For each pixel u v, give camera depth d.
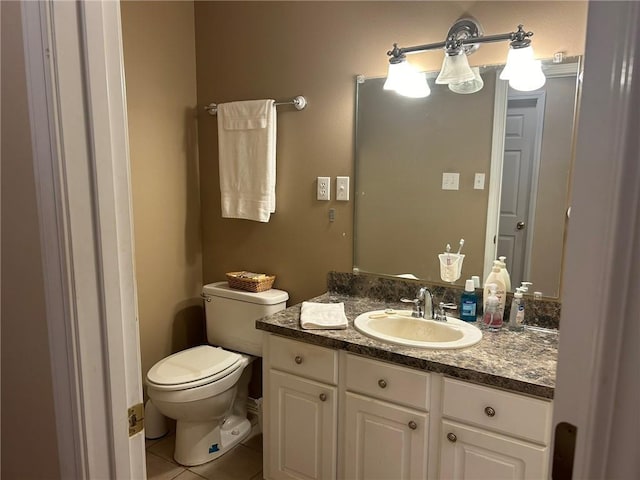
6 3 0.76
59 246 0.74
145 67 2.37
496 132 1.86
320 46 2.23
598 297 0.49
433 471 1.58
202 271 2.77
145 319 2.48
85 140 0.74
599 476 0.51
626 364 0.49
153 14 2.38
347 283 2.28
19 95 0.77
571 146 1.72
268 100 2.33
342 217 2.28
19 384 0.92
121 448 0.84
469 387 1.46
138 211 2.40
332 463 1.80
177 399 2.04
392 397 1.62
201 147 2.68
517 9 1.76
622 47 0.45
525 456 1.39
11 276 0.87
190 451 2.24
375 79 2.10
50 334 0.78
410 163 2.07
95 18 0.73
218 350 2.37
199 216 2.74
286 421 1.91
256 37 2.41
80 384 0.78
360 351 1.65
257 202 2.39
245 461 2.28
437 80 1.86
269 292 2.43
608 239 0.48
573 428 0.53
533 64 1.71
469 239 1.96
